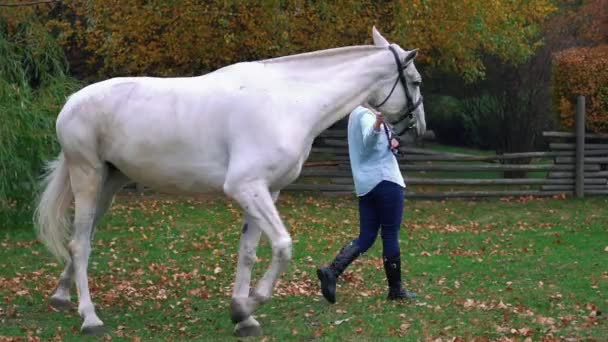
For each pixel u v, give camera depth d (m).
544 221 12.31
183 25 13.60
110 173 6.15
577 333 5.87
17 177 9.82
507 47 15.26
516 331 5.84
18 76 10.23
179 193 5.88
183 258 9.02
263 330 5.96
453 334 5.82
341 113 5.80
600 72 14.59
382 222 6.80
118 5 13.74
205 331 5.97
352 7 13.59
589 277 7.88
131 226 10.88
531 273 8.13
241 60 14.61
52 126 10.02
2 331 5.86
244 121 5.51
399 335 5.83
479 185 14.80
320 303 6.84
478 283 7.66
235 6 13.52
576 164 14.75
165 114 5.64
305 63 5.79
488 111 19.58
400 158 14.81
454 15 14.08
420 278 7.95
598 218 12.55
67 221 6.21
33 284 7.53
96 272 8.20
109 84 5.82
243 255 5.80
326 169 14.49
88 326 5.79
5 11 10.71
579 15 18.52
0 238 9.84
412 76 5.97
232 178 5.49
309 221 11.75
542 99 17.81
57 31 15.78
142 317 6.36
